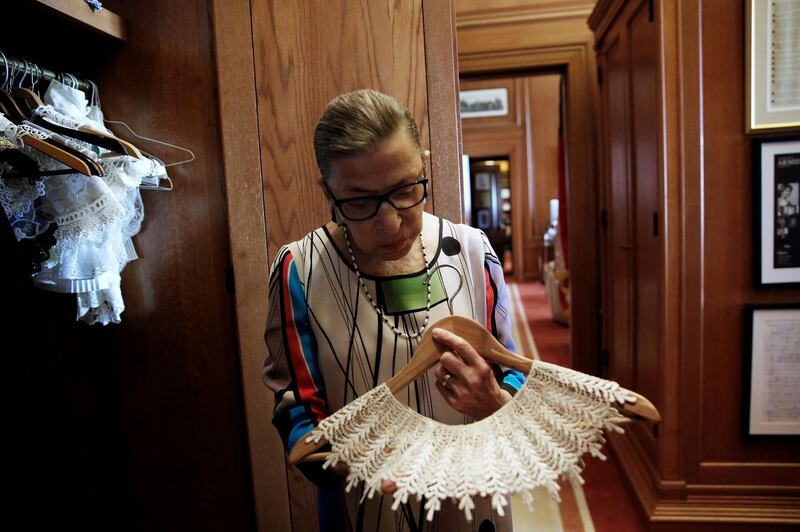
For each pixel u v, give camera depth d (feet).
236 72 4.28
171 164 4.52
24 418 2.91
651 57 6.23
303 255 2.65
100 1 4.44
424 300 2.54
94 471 4.73
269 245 4.38
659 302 6.13
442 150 4.25
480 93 25.89
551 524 6.68
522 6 10.29
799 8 5.39
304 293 2.59
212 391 4.73
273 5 4.24
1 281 2.85
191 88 4.46
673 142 5.77
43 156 3.51
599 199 10.48
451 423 2.61
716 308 5.94
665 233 5.87
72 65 4.46
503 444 2.14
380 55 4.25
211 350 4.69
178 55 4.45
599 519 6.73
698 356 5.95
